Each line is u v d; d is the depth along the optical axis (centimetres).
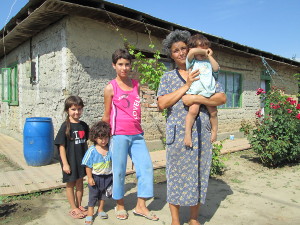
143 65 465
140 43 624
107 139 292
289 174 490
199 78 244
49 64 577
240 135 931
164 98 258
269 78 1080
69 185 304
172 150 257
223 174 488
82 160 291
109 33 568
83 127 316
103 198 301
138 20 540
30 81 687
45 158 507
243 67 947
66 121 304
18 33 636
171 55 271
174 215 266
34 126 500
